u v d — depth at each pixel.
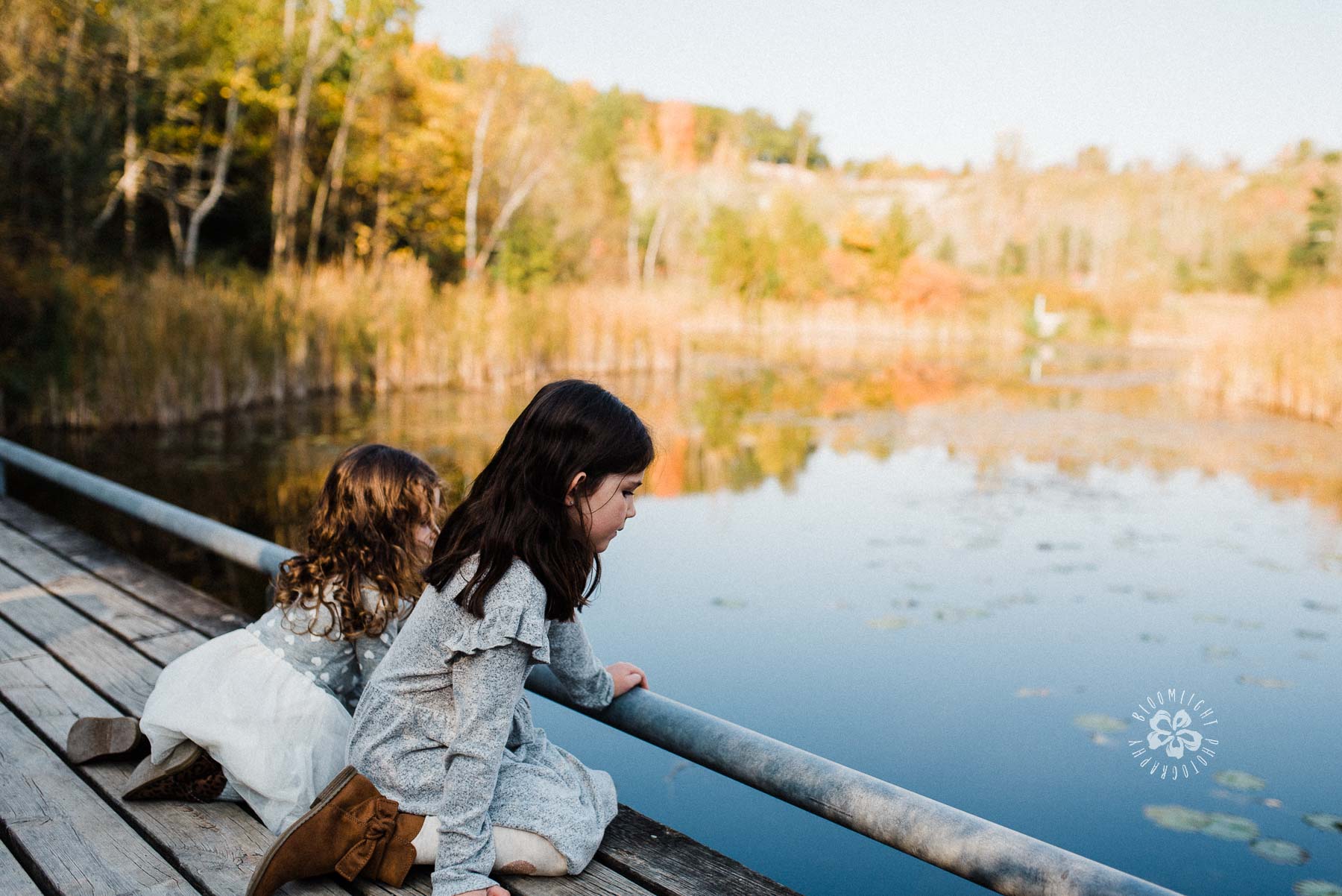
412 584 1.61
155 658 2.47
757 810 2.66
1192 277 39.47
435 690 1.37
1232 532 5.88
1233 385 13.87
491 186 23.20
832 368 18.03
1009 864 1.18
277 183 17.53
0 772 1.86
